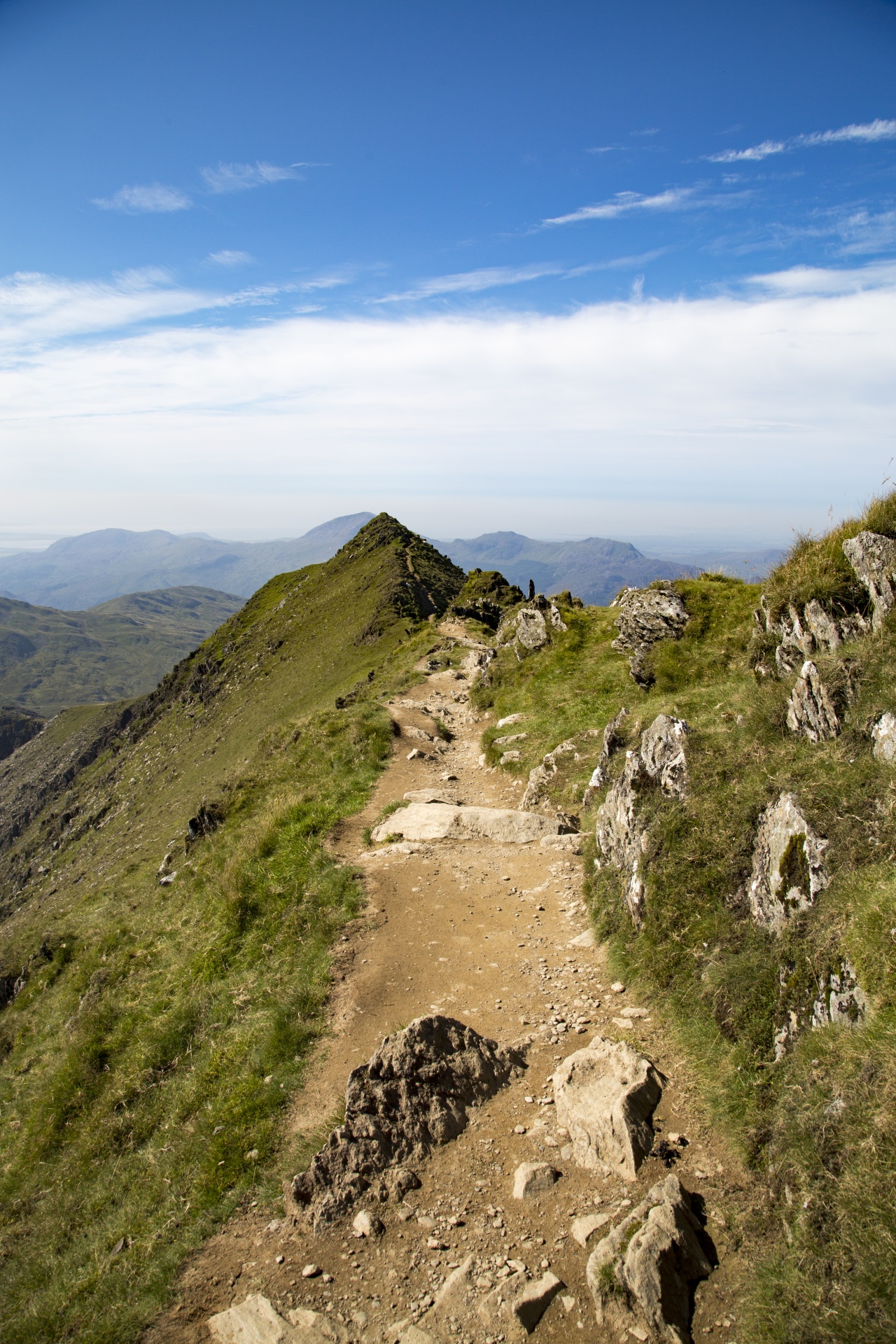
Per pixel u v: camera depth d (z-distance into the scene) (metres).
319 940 10.98
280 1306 5.29
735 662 14.96
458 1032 7.70
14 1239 8.87
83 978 17.08
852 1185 4.60
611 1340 4.69
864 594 9.75
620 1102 6.48
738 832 8.16
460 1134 6.82
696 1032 7.28
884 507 10.38
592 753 16.22
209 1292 5.64
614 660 22.06
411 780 18.78
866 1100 4.91
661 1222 5.24
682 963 8.03
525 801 16.17
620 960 9.08
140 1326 5.50
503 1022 8.55
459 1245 5.61
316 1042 8.75
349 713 26.27
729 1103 6.31
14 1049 16.75
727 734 9.64
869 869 6.31
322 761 22.02
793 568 11.41
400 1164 6.48
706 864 8.34
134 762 135.50
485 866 12.90
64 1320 6.21
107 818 114.62
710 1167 5.92
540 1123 6.80
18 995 21.23
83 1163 9.54
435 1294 5.20
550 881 12.15
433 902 11.78
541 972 9.49
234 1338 5.09
